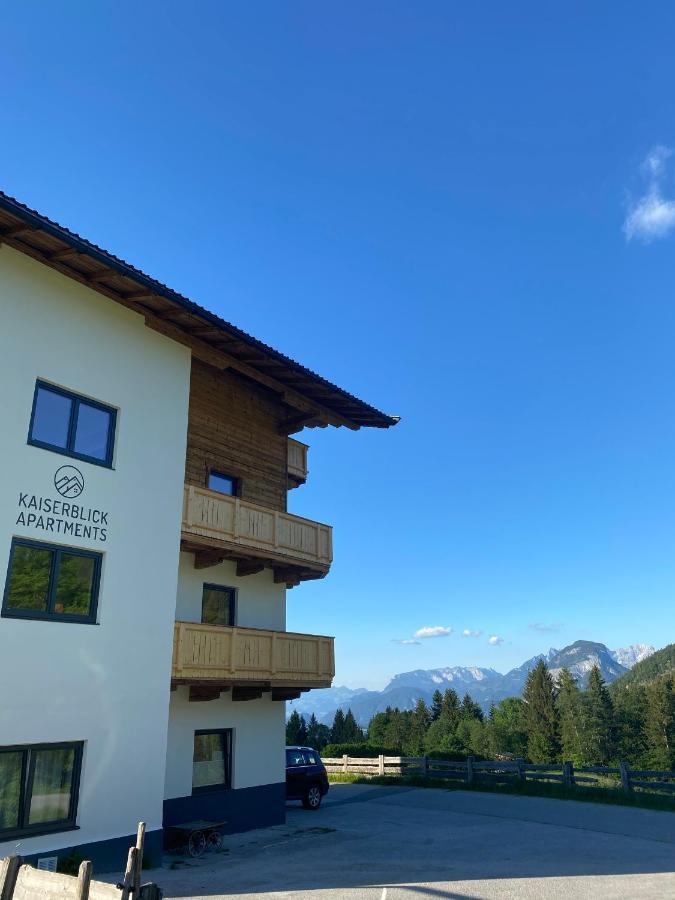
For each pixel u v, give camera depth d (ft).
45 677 38.29
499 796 77.92
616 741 324.39
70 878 18.98
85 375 43.70
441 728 344.49
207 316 47.70
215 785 54.90
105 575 42.80
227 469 59.41
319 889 35.42
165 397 49.44
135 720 42.80
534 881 37.50
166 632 46.11
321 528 64.64
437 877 38.40
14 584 37.91
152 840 42.29
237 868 41.09
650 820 60.13
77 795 38.99
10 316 39.86
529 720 336.70
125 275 41.98
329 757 109.60
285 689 59.72
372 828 56.59
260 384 64.18
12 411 39.06
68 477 41.65
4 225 38.01
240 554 55.62
